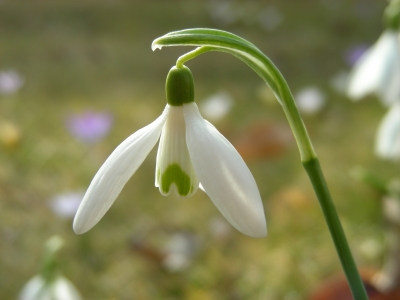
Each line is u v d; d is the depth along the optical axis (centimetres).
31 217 31
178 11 76
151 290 26
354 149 38
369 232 29
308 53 59
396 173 34
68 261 28
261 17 73
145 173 35
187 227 30
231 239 29
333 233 13
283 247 28
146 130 12
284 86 12
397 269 22
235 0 81
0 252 28
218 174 12
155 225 30
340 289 21
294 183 34
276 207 31
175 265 27
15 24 70
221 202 11
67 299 20
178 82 12
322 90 49
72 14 74
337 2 79
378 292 22
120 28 70
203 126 12
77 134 35
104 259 28
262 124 39
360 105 46
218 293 25
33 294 20
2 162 36
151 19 74
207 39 12
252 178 12
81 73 54
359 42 62
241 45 12
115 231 30
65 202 29
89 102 47
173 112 12
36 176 35
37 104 46
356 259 27
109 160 12
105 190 12
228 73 55
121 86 51
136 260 27
